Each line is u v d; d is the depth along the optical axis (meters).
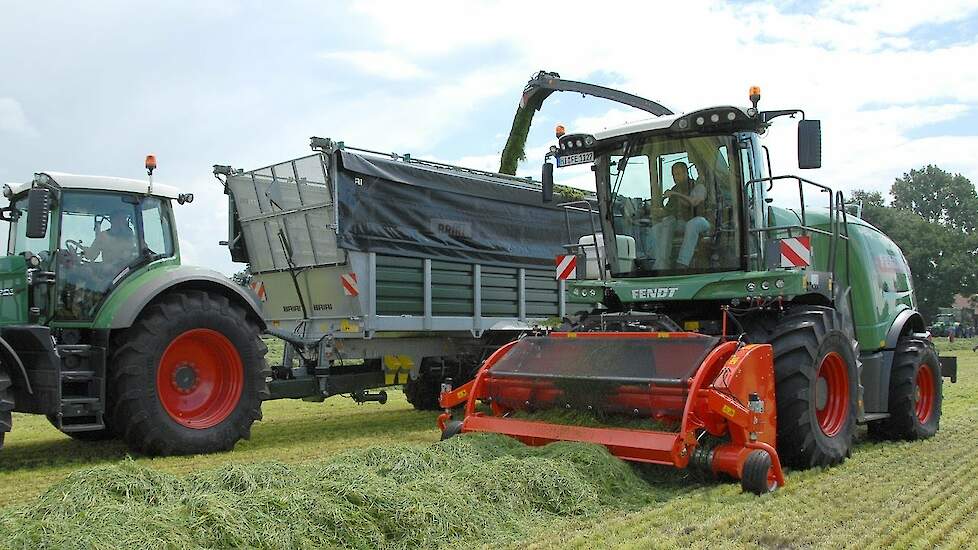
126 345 6.81
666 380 5.10
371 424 9.14
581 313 7.05
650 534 3.96
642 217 6.97
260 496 3.93
